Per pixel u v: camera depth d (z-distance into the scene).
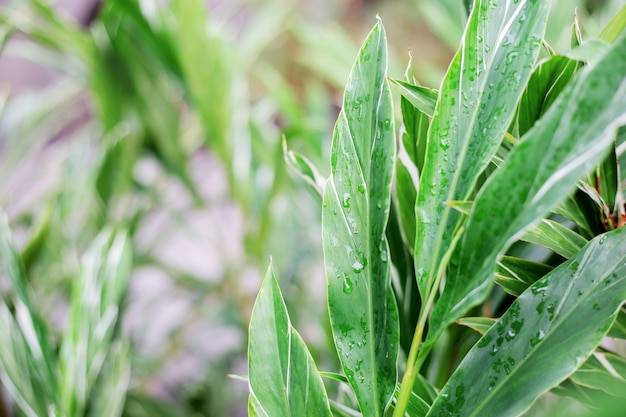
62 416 1.14
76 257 1.88
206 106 1.94
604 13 1.29
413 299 1.00
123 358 1.44
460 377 0.81
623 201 0.85
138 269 2.36
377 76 0.81
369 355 0.82
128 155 1.89
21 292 1.26
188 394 2.38
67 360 1.25
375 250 0.82
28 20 1.88
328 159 1.70
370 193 0.81
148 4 1.82
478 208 0.71
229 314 2.44
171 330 2.52
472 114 0.78
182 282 2.30
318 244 2.21
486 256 0.71
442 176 0.79
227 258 2.33
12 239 1.30
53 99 2.14
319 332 1.80
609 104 0.66
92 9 3.98
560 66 0.80
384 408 0.81
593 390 0.89
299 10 5.27
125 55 1.99
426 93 0.82
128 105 2.06
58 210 1.82
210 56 1.86
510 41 0.77
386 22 5.16
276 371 0.81
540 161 0.68
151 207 2.25
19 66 4.30
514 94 0.76
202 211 2.44
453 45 1.74
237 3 3.78
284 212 2.27
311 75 4.66
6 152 1.98
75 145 2.15
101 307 1.32
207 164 3.38
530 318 0.80
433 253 0.78
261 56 4.68
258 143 2.21
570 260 0.81
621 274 0.78
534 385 0.77
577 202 0.84
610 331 0.85
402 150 0.93
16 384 1.14
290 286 2.27
